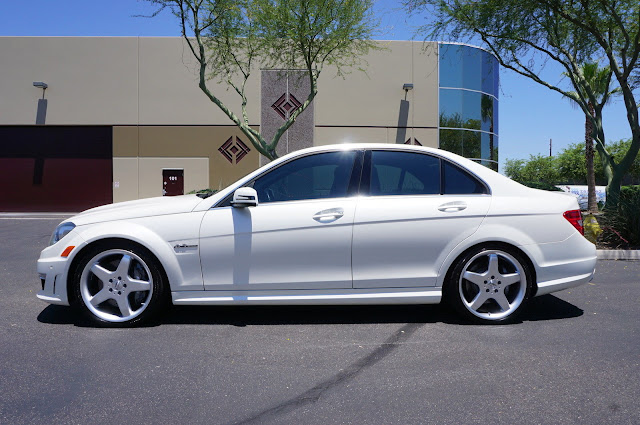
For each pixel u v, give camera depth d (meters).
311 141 22.08
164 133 22.08
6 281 6.34
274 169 4.51
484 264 4.45
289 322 4.54
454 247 4.35
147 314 4.32
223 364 3.53
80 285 4.31
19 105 21.89
